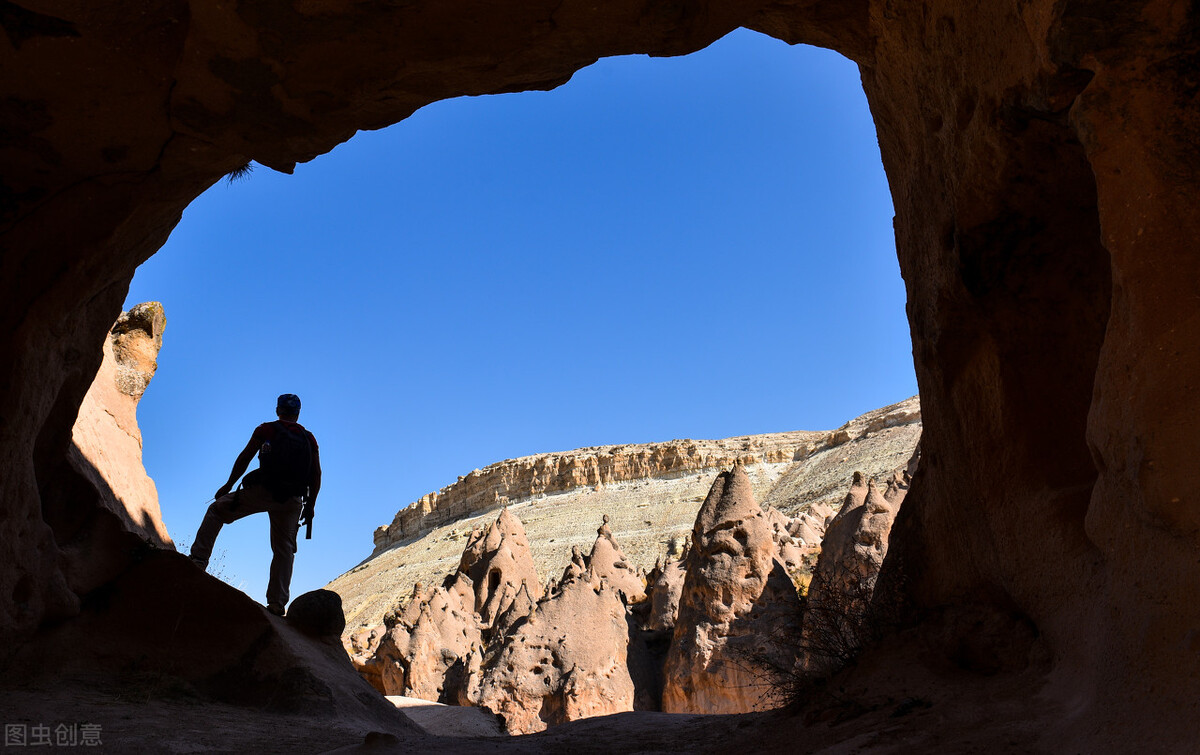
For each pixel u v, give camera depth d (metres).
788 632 6.50
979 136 4.92
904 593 6.10
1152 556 3.25
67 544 7.96
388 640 27.20
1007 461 5.17
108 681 7.08
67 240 7.48
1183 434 3.09
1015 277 5.24
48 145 6.96
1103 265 5.05
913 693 4.93
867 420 97.31
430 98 6.92
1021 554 4.96
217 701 7.30
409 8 6.00
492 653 23.55
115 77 6.42
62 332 7.74
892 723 4.44
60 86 6.46
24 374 7.24
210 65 6.31
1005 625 5.06
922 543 6.19
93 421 12.29
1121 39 3.56
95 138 6.96
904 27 5.91
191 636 7.70
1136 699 3.14
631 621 24.48
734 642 19.36
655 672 23.47
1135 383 3.28
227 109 6.70
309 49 6.20
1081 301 5.16
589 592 23.08
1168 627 3.10
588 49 6.68
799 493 81.62
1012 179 4.92
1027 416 5.13
